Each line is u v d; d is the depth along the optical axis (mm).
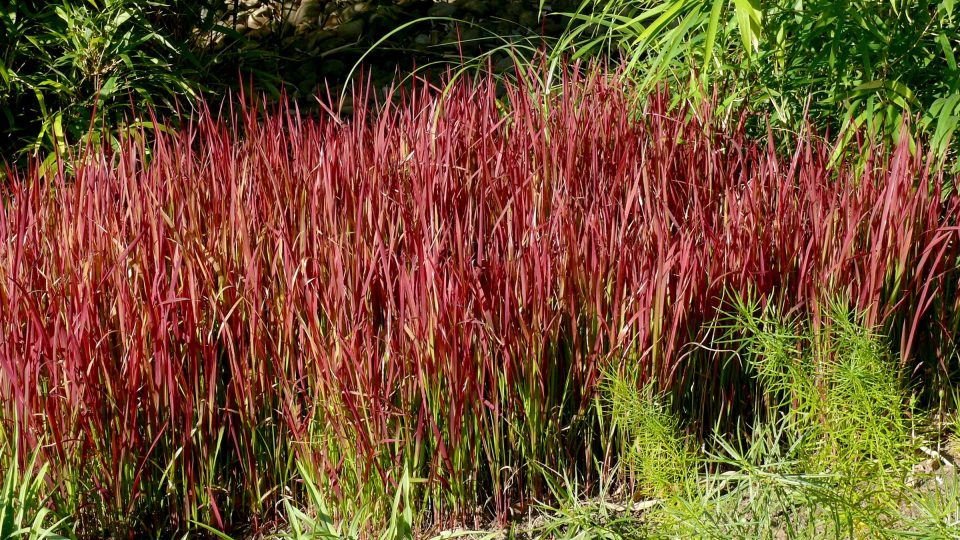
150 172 3021
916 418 2352
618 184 2930
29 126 5367
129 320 2471
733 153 3420
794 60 3758
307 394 2523
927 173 2783
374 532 2459
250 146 3252
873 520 1971
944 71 3395
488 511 2594
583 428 2621
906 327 2824
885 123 3266
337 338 2377
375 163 2930
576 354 2568
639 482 2529
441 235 2646
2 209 2701
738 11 3086
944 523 1985
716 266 2613
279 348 2533
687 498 2199
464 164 3182
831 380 2312
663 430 2150
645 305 2492
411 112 3574
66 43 4969
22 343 2406
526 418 2521
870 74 3379
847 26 3420
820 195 2699
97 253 2531
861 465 2086
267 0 6539
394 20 6797
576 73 3781
